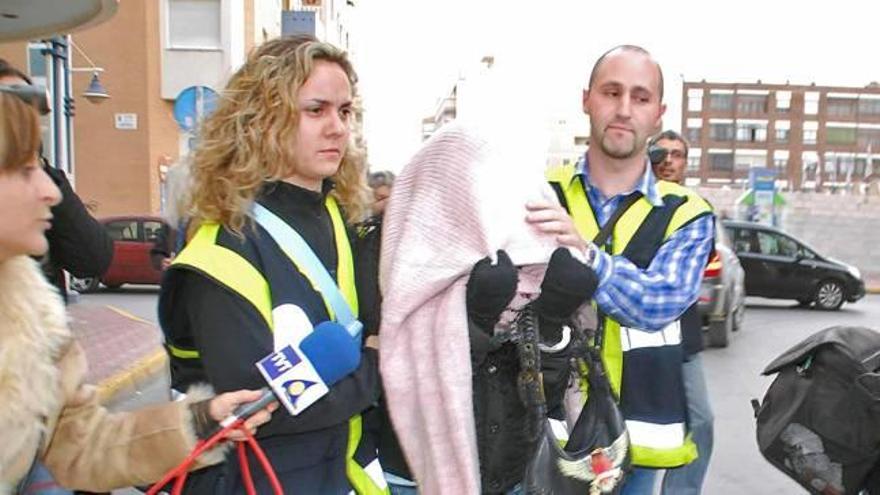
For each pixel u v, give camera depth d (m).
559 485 1.96
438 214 1.88
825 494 2.42
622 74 2.31
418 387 1.82
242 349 1.66
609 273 2.09
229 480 1.78
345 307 1.83
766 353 9.49
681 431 2.42
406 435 1.86
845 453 2.38
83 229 2.78
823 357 2.45
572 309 1.93
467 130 1.91
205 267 1.67
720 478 5.07
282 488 1.77
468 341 1.83
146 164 20.38
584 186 2.45
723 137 94.56
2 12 7.50
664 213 2.34
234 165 1.78
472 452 1.82
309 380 1.66
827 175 93.50
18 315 1.51
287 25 7.95
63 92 11.31
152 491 1.69
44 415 1.58
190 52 20.42
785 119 94.31
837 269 14.80
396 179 1.98
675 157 3.88
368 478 1.96
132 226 14.30
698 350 2.59
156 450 1.65
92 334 9.32
